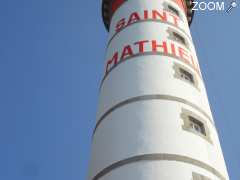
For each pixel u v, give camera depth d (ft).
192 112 78.38
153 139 71.10
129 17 103.04
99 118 85.25
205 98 87.35
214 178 68.85
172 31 97.96
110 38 105.50
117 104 81.51
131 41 94.43
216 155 74.13
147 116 75.51
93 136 85.92
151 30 95.96
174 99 79.05
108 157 73.10
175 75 84.79
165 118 74.69
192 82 86.84
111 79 89.71
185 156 68.69
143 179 65.31
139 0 107.55
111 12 118.11
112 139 75.61
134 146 70.90
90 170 78.38
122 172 68.08
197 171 67.36
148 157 68.28
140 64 87.10
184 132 72.90
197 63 97.25
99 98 92.94
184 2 122.52
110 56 97.66
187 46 97.30
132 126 74.69
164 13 103.09
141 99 79.25
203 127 77.41
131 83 83.66
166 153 68.54
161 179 64.69
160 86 81.15
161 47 91.04
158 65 86.22
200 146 72.18
